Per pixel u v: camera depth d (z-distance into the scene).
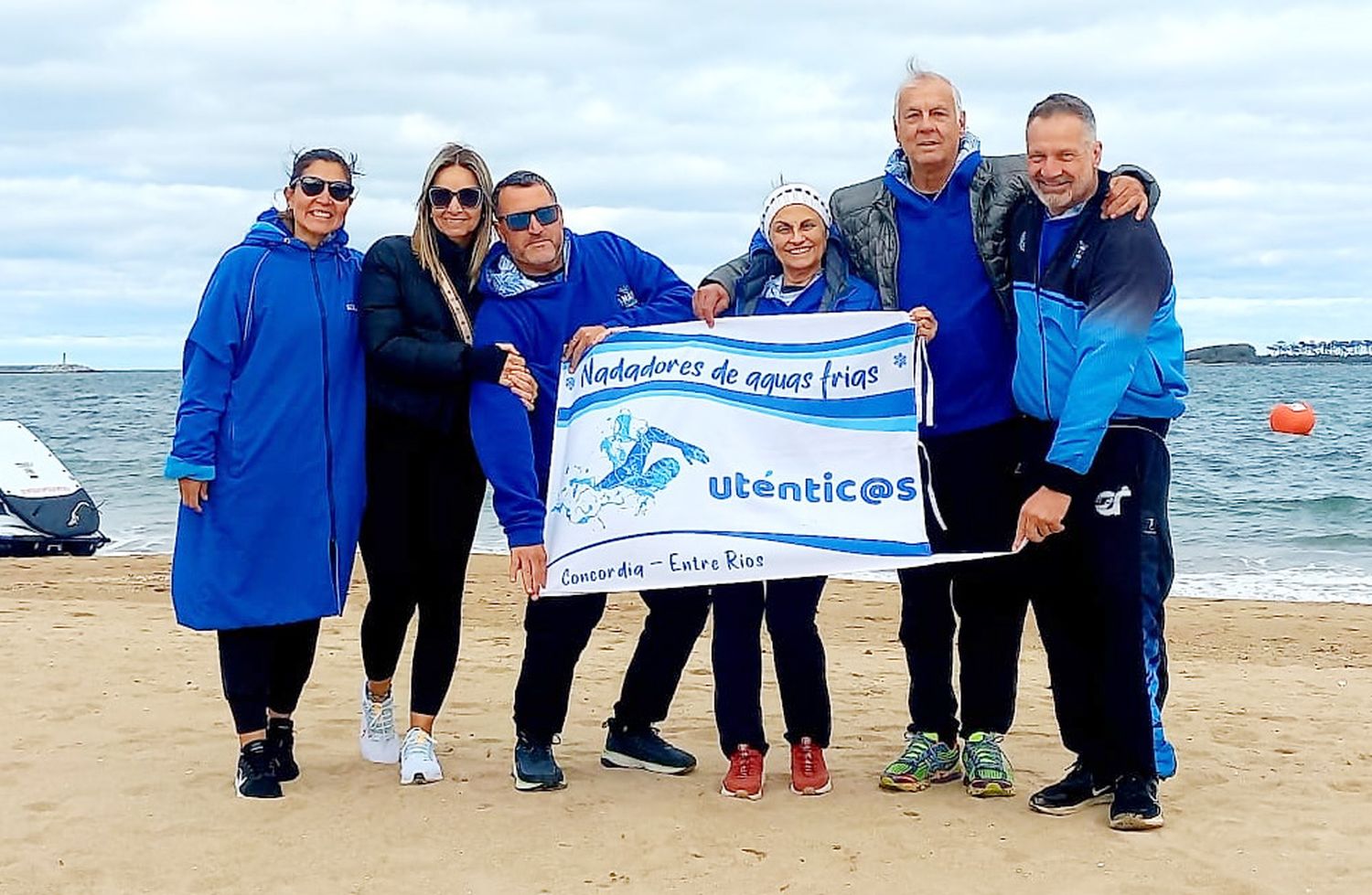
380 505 5.78
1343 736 7.31
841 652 10.91
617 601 14.27
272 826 5.46
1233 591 18.22
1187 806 5.75
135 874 4.99
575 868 5.01
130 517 27.56
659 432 5.71
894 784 5.87
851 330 5.63
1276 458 37.34
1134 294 4.93
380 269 5.67
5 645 9.91
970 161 5.48
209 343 5.54
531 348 5.72
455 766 6.35
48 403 80.25
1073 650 5.48
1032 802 5.59
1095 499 5.20
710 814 5.59
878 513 5.58
